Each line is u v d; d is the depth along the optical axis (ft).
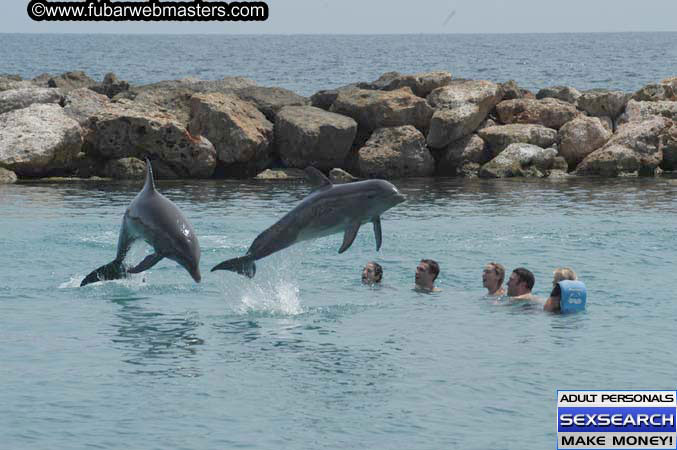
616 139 200.44
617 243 110.52
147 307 77.51
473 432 48.91
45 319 72.59
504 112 212.23
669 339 67.56
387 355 63.36
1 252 102.17
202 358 62.23
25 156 179.32
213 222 127.34
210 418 50.44
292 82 544.21
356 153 202.39
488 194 163.02
